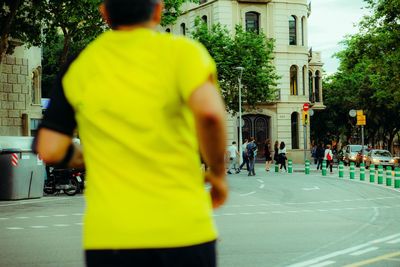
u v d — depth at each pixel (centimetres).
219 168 251
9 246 1164
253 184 2988
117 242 235
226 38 5288
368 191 2559
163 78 239
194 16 6200
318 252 1069
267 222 1518
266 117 6038
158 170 239
